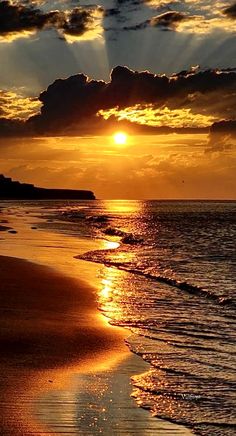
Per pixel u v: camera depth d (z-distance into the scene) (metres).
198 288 23.02
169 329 16.05
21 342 13.98
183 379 11.52
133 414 9.55
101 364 12.44
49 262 32.16
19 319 16.66
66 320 16.86
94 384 11.01
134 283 25.00
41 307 18.73
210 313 18.36
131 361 12.76
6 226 66.38
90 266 31.14
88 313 18.08
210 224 90.38
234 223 94.19
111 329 15.93
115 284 24.58
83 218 100.81
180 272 28.84
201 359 13.00
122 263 32.78
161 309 19.02
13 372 11.48
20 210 143.38
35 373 11.49
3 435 8.41
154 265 32.06
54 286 23.28
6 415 9.18
